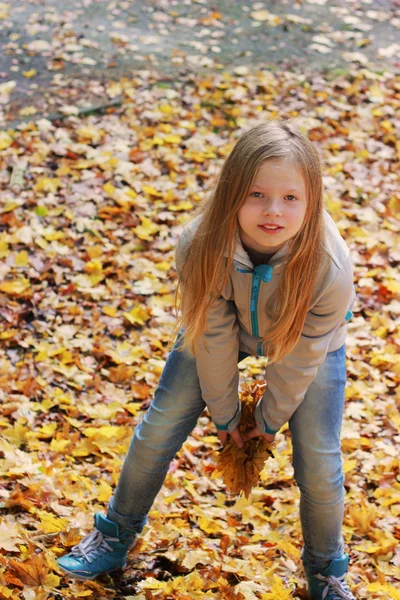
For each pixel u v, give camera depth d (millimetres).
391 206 5578
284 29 7789
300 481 2615
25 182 5453
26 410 3742
